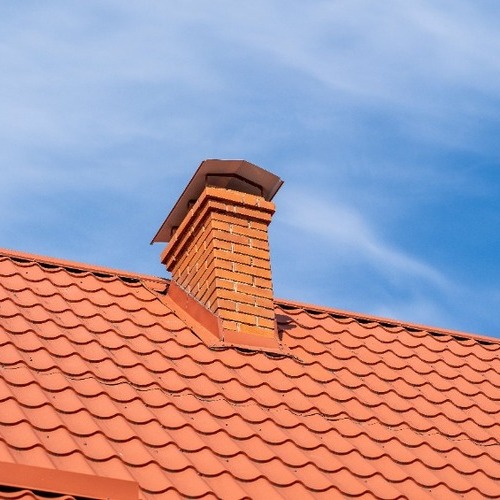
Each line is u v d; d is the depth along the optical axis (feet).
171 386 35.65
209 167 43.27
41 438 30.19
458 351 45.57
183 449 32.24
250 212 43.32
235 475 31.73
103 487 27.84
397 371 42.01
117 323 39.34
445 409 39.96
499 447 38.22
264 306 41.45
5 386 32.09
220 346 39.19
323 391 38.40
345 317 45.70
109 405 33.14
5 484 26.86
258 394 37.06
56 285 41.04
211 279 41.37
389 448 36.14
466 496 34.65
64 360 35.24
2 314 37.22
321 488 32.42
